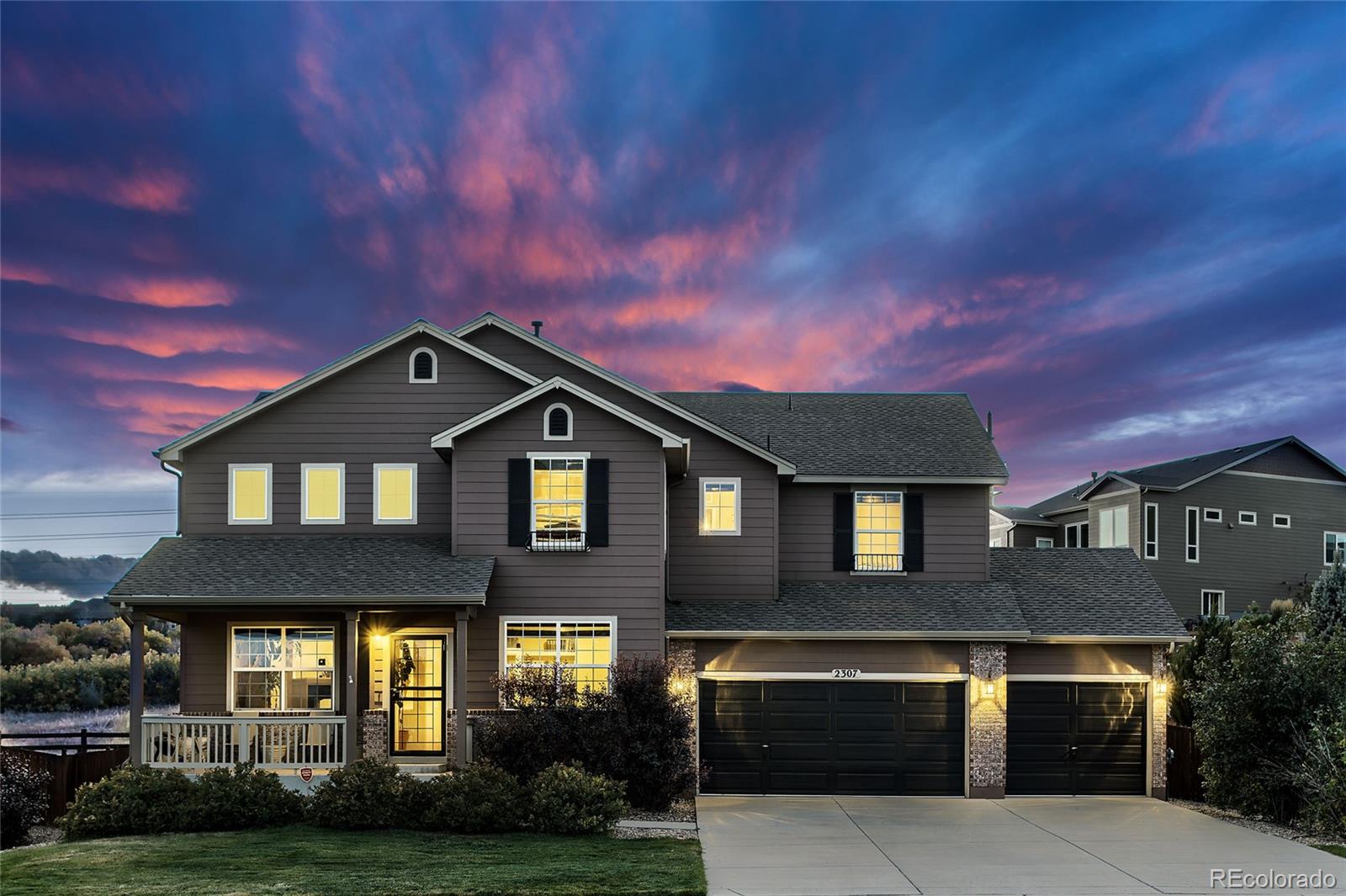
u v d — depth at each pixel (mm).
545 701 16656
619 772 16422
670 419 20938
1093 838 15320
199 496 19625
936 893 12031
